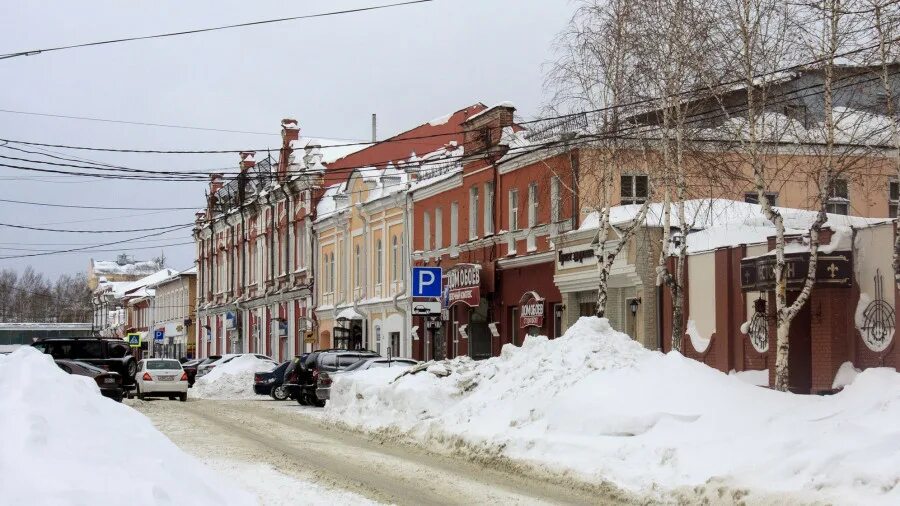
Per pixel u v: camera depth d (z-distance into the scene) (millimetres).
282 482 13289
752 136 20219
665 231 23562
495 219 37375
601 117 24438
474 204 39688
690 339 26609
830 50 19141
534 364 19000
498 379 19922
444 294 40969
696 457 12758
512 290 36375
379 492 12664
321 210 58812
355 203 52562
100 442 8781
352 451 18031
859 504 9758
